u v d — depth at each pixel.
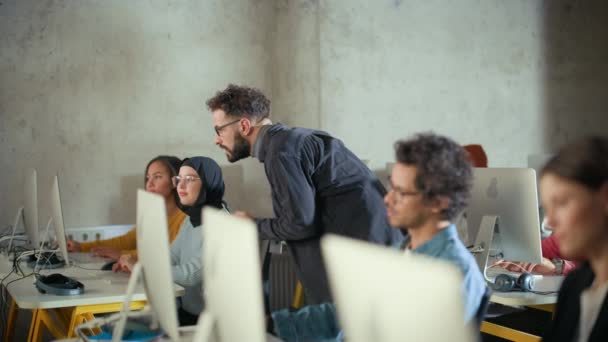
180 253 3.36
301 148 2.71
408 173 1.65
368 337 1.07
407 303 0.98
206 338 1.45
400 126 4.91
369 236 2.71
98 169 4.54
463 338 0.91
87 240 4.43
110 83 4.56
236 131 2.87
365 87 4.79
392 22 4.86
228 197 4.81
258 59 4.90
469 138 5.16
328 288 2.78
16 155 4.38
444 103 5.06
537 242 2.78
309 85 4.70
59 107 4.46
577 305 1.57
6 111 4.36
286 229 2.70
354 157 2.85
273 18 4.93
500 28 5.24
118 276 3.18
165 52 4.67
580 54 5.54
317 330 1.89
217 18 4.79
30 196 3.83
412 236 1.73
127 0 4.58
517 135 5.32
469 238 3.02
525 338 2.85
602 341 1.43
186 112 4.73
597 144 1.32
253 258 1.30
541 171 1.39
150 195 1.91
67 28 4.46
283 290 4.84
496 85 5.23
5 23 4.34
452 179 1.63
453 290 0.91
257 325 1.32
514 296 2.60
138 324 2.21
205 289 1.64
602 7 5.60
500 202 2.86
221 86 4.81
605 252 1.36
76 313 2.69
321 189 2.75
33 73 4.41
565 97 5.49
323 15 4.65
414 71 4.94
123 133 4.59
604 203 1.30
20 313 4.36
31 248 4.11
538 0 5.37
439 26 5.02
